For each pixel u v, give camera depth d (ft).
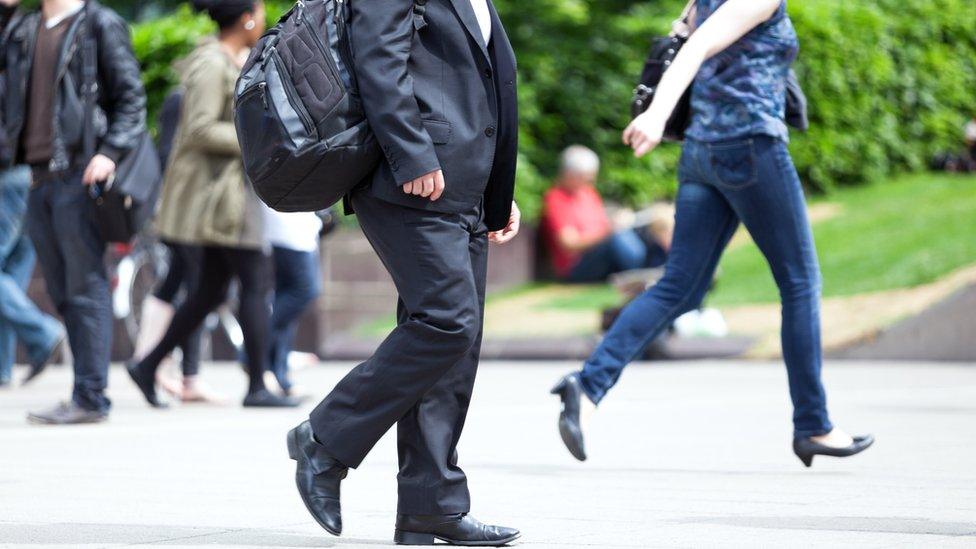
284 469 49.42
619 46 157.28
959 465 49.70
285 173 31.94
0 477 47.14
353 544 34.14
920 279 114.62
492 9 33.68
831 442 47.75
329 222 80.48
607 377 47.16
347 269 130.82
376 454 55.16
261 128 31.96
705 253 48.08
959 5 159.12
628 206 156.35
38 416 64.80
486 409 74.49
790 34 47.24
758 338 114.11
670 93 45.42
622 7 160.04
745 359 112.06
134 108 63.93
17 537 34.96
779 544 33.99
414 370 32.71
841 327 111.45
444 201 32.48
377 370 32.81
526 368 110.11
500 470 49.16
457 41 32.60
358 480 47.03
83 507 40.37
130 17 173.99
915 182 152.66
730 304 122.31
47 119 63.46
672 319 47.96
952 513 38.99
